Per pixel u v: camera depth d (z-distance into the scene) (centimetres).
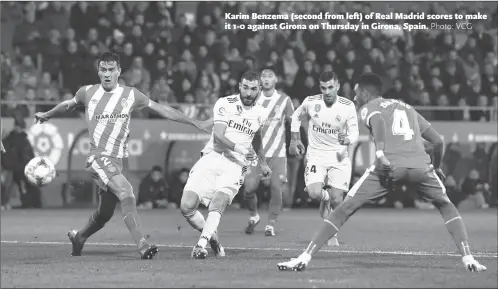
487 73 4406
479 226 2883
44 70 4209
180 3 4859
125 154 1792
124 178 1766
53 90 4047
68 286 1244
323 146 2214
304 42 4397
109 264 1584
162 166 3809
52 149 3722
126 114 1770
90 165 1764
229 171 1756
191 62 4209
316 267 1513
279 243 2162
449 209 1497
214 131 1753
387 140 1493
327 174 2230
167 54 4284
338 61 4212
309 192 2202
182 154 3822
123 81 4056
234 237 2364
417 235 2450
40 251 1967
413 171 1477
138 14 4403
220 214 1722
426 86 4334
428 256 1770
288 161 3619
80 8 4431
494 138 3975
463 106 4128
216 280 1307
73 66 4169
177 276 1366
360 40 4372
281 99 2478
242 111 1805
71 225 2880
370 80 1565
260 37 4438
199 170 1766
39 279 1337
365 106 1519
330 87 2147
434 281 1288
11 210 3644
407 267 1518
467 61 4497
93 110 1761
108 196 1797
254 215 2492
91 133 1773
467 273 1409
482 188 3950
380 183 1484
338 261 1634
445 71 4328
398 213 3541
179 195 3778
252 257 1734
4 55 4053
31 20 4559
